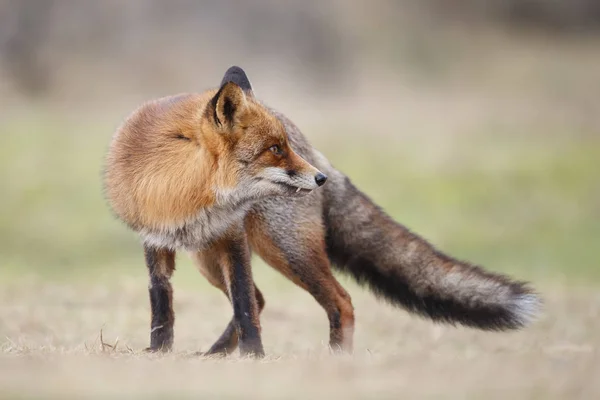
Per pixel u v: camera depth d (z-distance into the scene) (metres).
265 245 8.94
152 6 35.38
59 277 17.14
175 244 8.20
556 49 44.94
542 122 31.70
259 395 5.75
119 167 8.27
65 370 6.50
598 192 24.05
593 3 49.34
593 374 6.48
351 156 25.98
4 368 6.56
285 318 12.75
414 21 43.03
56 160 24.75
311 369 6.77
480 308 9.10
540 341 10.33
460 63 40.62
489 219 22.25
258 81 34.66
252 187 8.10
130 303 13.45
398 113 32.38
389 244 9.43
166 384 6.11
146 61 34.12
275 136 8.12
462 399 5.70
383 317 12.98
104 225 21.17
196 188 7.97
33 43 33.50
